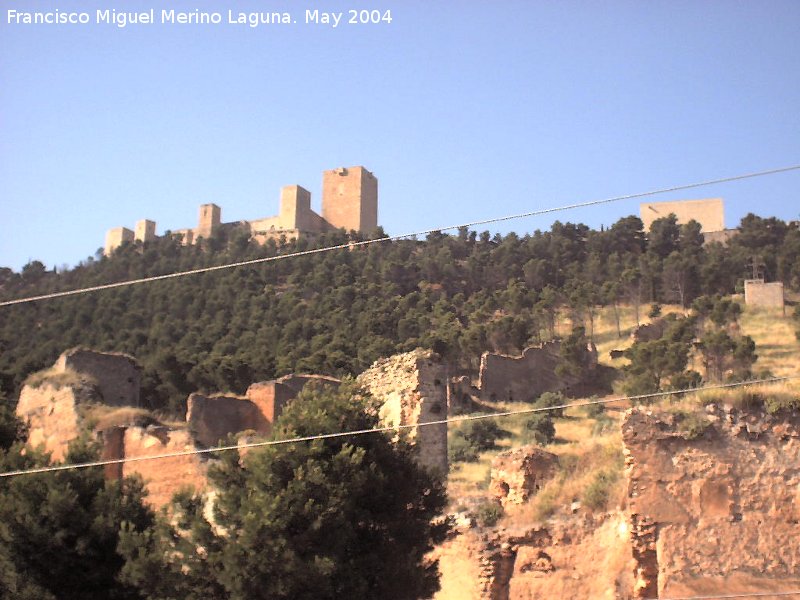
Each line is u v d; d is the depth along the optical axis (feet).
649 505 87.81
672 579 85.35
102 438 132.87
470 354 335.06
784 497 85.81
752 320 355.97
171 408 263.90
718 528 86.12
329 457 91.15
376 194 597.11
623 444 90.68
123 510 92.89
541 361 299.58
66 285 435.12
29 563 89.20
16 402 181.27
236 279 413.39
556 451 129.59
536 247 477.36
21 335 372.99
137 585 85.35
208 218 558.15
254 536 83.76
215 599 84.99
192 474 124.67
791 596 82.84
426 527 94.89
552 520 102.53
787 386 91.45
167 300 392.88
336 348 322.14
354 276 430.20
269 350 323.37
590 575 95.45
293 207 547.49
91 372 160.97
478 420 215.51
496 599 101.35
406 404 129.59
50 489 91.20
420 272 446.19
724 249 470.80
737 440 88.17
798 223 496.23
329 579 84.02
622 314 398.01
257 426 176.65
